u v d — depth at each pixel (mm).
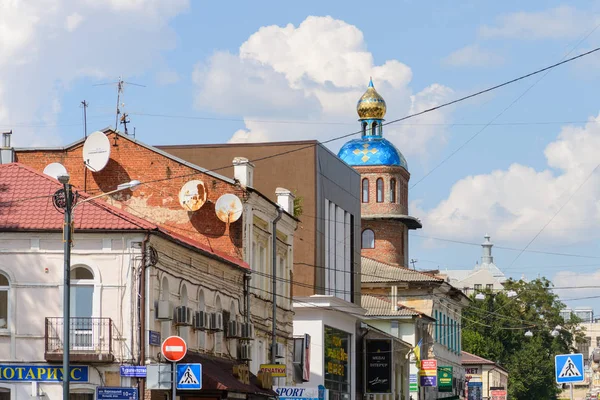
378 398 77625
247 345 50062
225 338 48000
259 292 53438
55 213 40219
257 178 65688
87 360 38844
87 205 40344
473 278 195625
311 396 51688
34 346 39375
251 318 51906
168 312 40500
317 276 65250
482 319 141125
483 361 120875
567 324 148000
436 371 84125
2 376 39281
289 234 59406
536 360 138750
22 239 39781
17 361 39312
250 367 51750
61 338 39219
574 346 151750
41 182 41562
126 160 51562
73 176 51656
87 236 39719
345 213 73250
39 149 51844
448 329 104125
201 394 42219
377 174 112938
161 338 41000
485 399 120312
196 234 51000
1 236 39812
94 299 39562
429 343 93375
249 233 51531
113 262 39656
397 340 79750
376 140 115062
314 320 64062
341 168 72125
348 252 73812
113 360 39062
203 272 45281
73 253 39750
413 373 87438
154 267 40000
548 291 145125
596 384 191250
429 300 94062
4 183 41594
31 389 39125
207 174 51406
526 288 145375
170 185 51312
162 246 40938
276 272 56812
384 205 112562
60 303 39531
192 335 43750
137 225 39656
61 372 39094
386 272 95125
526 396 140125
